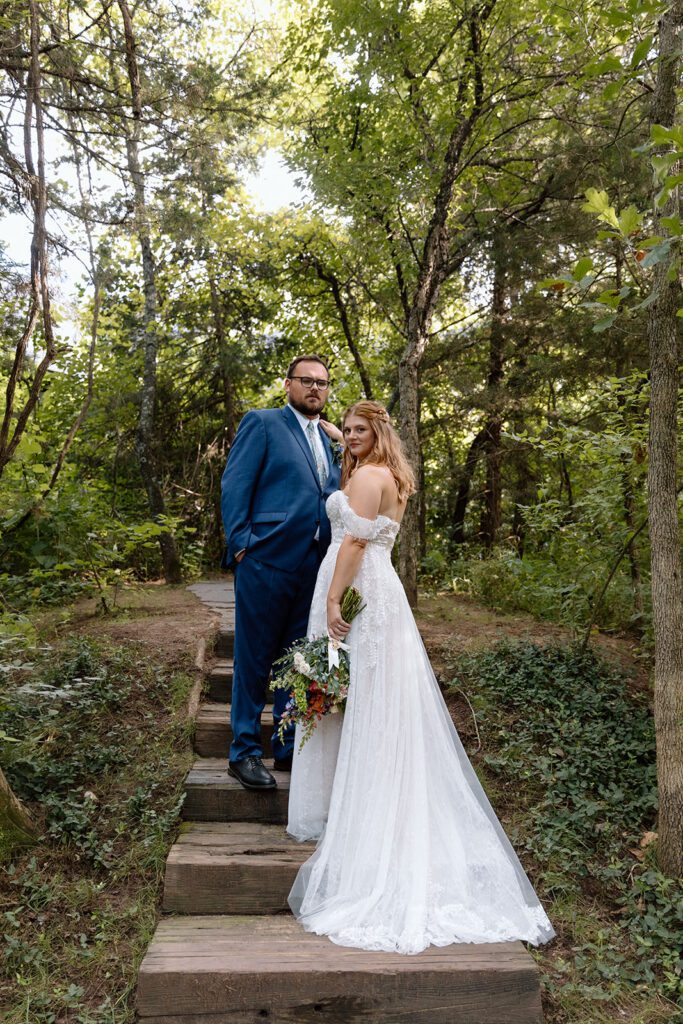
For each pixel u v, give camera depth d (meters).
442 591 7.69
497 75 5.99
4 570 6.27
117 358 11.21
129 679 4.38
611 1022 2.61
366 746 3.06
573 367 9.19
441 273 6.03
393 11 6.04
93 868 3.26
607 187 8.30
